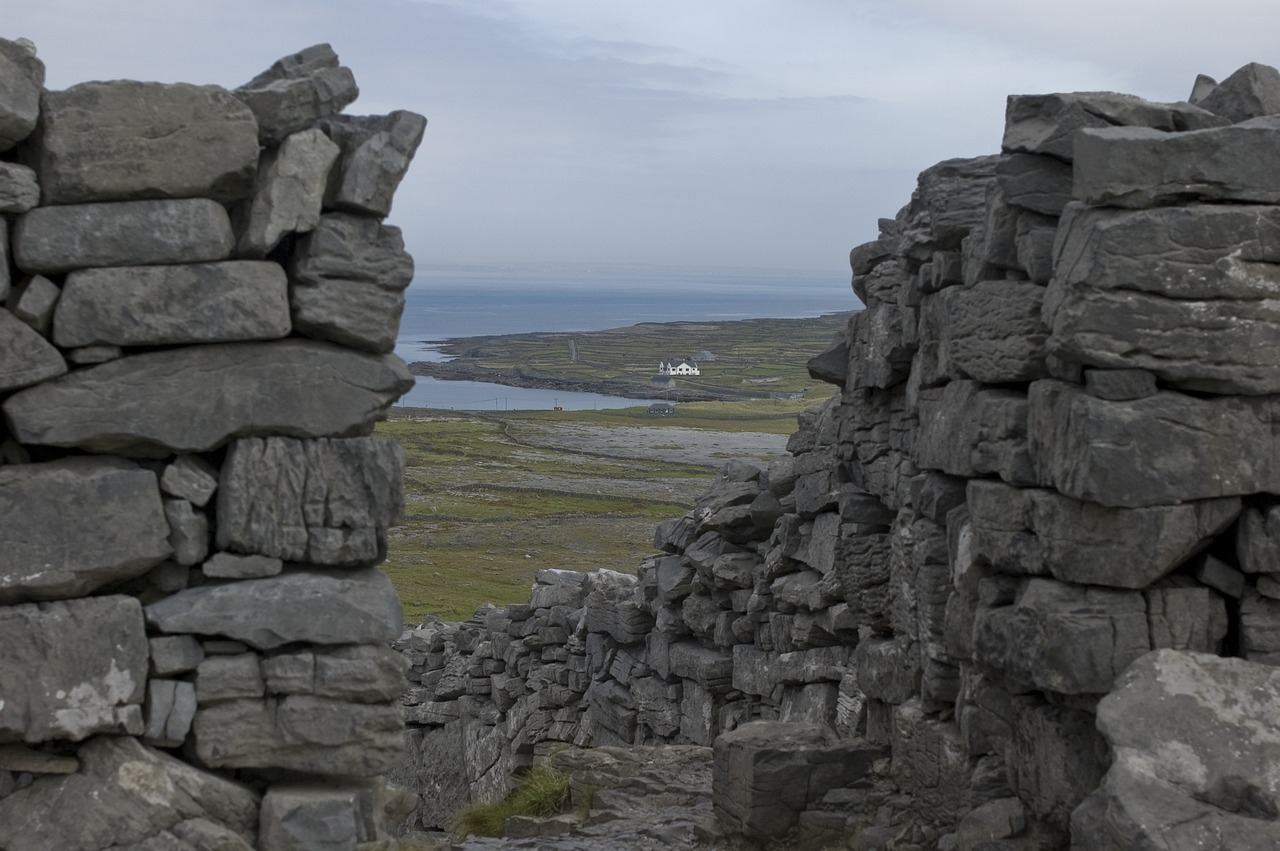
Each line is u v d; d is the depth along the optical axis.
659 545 23.95
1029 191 11.74
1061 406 10.89
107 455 10.11
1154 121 11.19
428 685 33.03
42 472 9.80
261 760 10.25
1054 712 11.64
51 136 9.52
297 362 10.12
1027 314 11.70
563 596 28.09
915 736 14.68
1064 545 10.89
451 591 60.50
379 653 10.34
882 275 16.33
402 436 144.50
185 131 9.73
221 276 9.85
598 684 26.22
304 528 10.23
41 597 9.87
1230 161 10.20
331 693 10.25
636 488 104.38
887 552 17.25
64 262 9.67
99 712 9.88
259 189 10.00
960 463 12.91
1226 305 10.23
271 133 10.11
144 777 9.95
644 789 18.27
